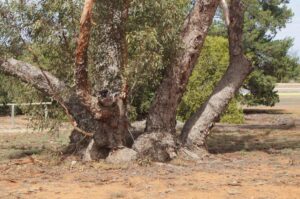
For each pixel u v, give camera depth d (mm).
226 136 17422
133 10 9711
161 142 10586
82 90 9438
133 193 7902
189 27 10773
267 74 31016
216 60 21203
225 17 12195
